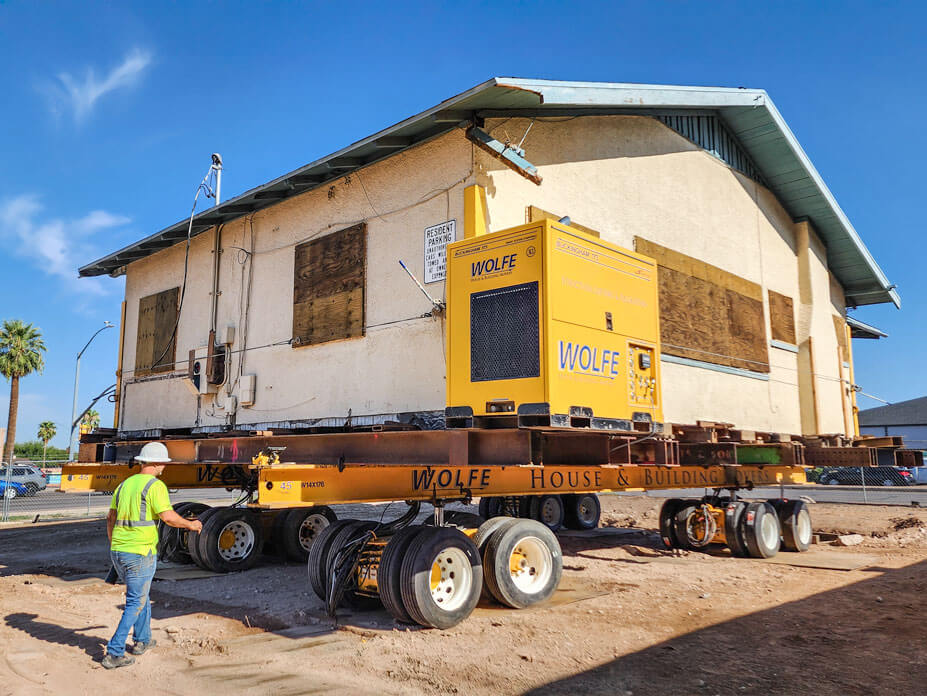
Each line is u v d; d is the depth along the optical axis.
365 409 9.67
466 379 7.00
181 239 13.75
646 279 7.93
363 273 10.05
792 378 14.36
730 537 11.02
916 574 9.10
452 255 7.40
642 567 9.96
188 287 13.46
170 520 5.72
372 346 9.73
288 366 11.06
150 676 5.13
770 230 14.56
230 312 12.38
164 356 13.74
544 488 7.96
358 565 7.20
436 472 7.26
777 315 14.24
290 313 11.19
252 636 6.27
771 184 14.83
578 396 6.61
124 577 5.60
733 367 12.52
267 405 11.30
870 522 15.77
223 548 10.30
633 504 22.25
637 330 7.66
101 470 10.95
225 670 5.25
